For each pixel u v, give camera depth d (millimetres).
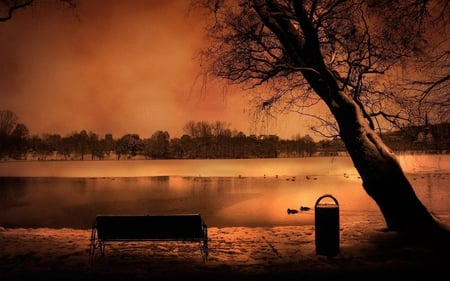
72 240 13617
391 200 12258
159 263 10211
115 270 9438
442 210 28078
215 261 10438
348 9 13969
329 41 14188
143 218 10586
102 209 33500
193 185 57094
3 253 11305
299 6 12555
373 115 14172
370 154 12422
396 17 14180
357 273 8945
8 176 81688
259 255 11109
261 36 14180
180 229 10625
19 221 27016
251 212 29109
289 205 32750
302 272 9070
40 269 9484
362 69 13531
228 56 14586
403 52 14188
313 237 14047
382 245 11617
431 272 8984
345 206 30984
